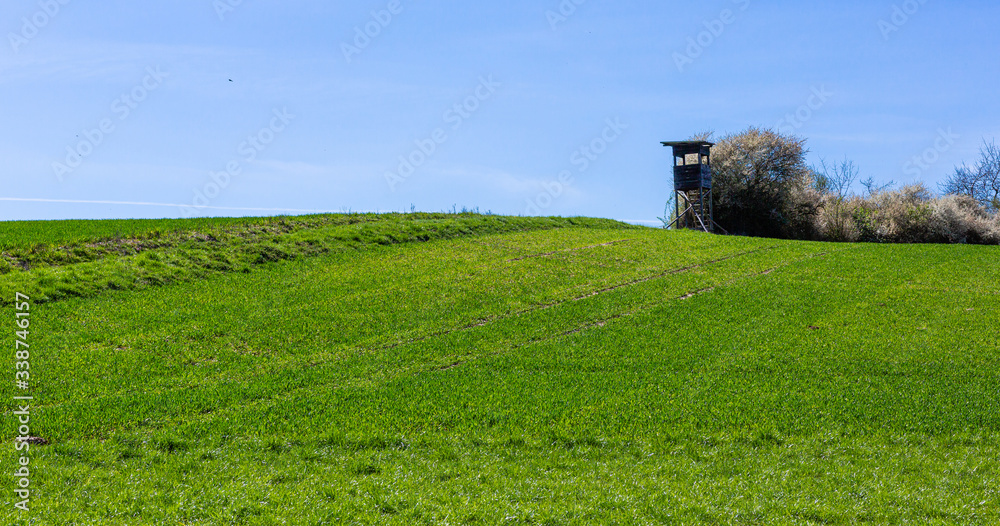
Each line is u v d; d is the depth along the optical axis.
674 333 23.61
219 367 19.72
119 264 27.97
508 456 13.86
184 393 17.20
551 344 22.34
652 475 13.03
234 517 10.61
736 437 14.99
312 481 12.22
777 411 16.53
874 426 15.77
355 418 15.63
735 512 11.45
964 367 20.30
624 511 11.43
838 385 18.69
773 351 21.73
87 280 26.08
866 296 28.89
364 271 31.41
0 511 10.36
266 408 16.20
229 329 23.06
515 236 41.31
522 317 25.41
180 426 14.82
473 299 27.72
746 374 19.59
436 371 19.66
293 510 10.95
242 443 14.01
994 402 17.34
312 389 18.05
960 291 29.81
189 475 12.34
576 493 12.06
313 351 21.55
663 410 16.50
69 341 20.84
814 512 11.54
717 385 18.55
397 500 11.50
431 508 11.24
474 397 17.31
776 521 11.20
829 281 31.58
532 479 12.67
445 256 35.09
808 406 16.94
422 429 15.16
